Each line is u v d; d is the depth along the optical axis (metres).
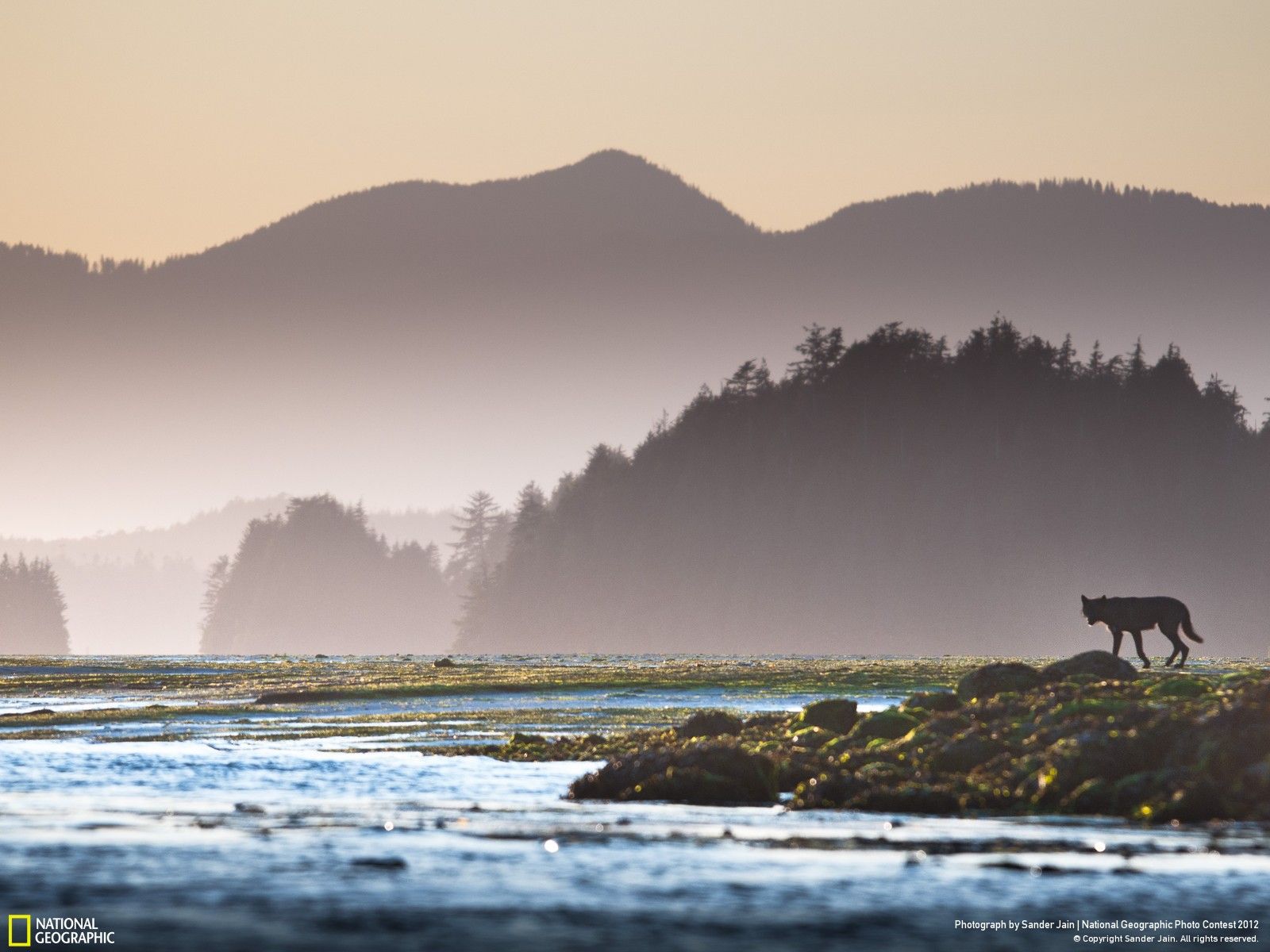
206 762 154.00
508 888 82.06
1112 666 151.88
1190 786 107.44
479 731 193.12
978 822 106.38
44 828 101.94
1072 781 112.94
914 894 81.38
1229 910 78.12
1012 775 116.81
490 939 70.69
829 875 86.12
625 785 122.25
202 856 90.81
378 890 81.19
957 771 120.81
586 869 87.38
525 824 104.81
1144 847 95.06
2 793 124.56
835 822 106.62
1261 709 113.94
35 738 186.25
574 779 137.12
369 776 139.88
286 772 143.25
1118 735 114.88
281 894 80.00
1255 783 107.88
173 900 78.31
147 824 104.19
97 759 156.50
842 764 123.38
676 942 70.75
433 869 87.25
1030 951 69.88
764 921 74.94
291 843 95.81
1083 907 78.50
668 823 105.94
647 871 87.06
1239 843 96.62
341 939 70.44
